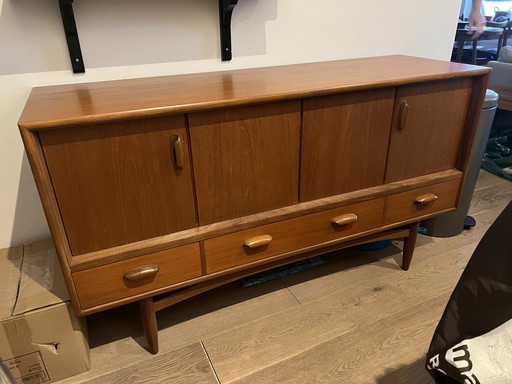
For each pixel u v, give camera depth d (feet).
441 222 6.18
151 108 3.14
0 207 4.49
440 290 5.18
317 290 5.21
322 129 3.98
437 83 4.36
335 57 5.65
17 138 4.28
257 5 4.87
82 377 4.05
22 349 3.70
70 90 3.92
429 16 6.12
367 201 4.55
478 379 2.32
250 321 4.73
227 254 4.02
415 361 4.19
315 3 5.20
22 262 4.28
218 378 4.04
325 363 4.18
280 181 4.02
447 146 4.86
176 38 4.58
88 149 3.12
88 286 3.53
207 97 3.47
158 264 3.73
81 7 4.04
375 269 5.59
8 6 3.80
